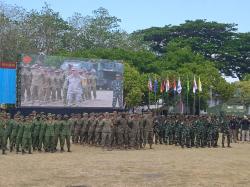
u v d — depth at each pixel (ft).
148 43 306.14
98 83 159.84
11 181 55.83
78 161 76.07
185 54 233.76
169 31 328.49
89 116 109.70
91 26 260.83
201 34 331.57
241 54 326.03
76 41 256.32
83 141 107.86
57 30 246.06
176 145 110.22
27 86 146.30
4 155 84.33
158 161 77.25
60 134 91.76
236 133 131.23
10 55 201.98
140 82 196.65
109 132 99.71
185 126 107.65
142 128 102.89
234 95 259.39
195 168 69.10
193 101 211.41
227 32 331.16
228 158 84.17
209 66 233.96
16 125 88.07
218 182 56.65
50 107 150.20
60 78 152.15
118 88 164.14
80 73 156.15
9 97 148.15
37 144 91.50
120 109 164.35
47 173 62.39
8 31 203.21
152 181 56.70
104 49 217.97
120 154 88.89
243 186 54.08
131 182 55.83
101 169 66.64
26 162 73.97
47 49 236.63
